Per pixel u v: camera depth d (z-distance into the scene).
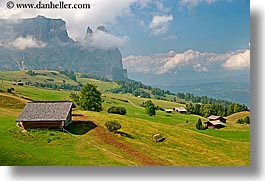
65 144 14.95
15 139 15.10
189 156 14.71
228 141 14.74
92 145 15.17
